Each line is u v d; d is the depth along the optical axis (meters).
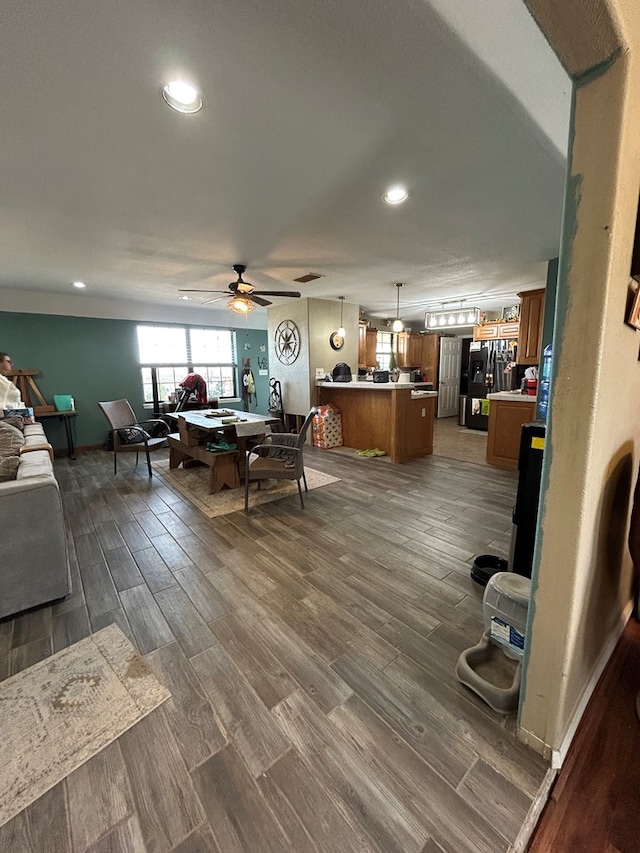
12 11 1.05
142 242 3.09
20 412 3.97
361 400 5.52
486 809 1.02
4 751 1.18
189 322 6.54
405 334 8.43
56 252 3.34
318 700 1.37
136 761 1.16
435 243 3.18
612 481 1.23
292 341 5.99
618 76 0.81
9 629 1.76
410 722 1.28
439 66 1.29
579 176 0.89
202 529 2.84
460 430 7.31
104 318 5.74
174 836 0.97
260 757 1.16
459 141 1.74
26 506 1.84
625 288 1.00
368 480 4.07
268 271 4.09
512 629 1.44
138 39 1.17
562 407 0.99
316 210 2.49
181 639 1.68
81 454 5.51
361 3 1.06
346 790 1.07
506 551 2.47
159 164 1.92
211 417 4.12
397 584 2.10
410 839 0.96
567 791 1.09
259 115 1.55
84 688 1.42
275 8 1.07
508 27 1.15
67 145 1.74
